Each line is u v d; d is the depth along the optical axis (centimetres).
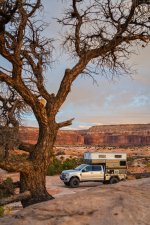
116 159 3747
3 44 860
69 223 279
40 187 872
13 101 1011
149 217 270
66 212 295
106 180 3662
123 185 356
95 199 305
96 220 278
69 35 985
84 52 974
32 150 893
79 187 3556
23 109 1005
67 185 3612
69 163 5072
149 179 379
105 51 957
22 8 851
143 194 311
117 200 299
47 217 294
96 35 991
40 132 903
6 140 867
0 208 1328
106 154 3747
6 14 837
